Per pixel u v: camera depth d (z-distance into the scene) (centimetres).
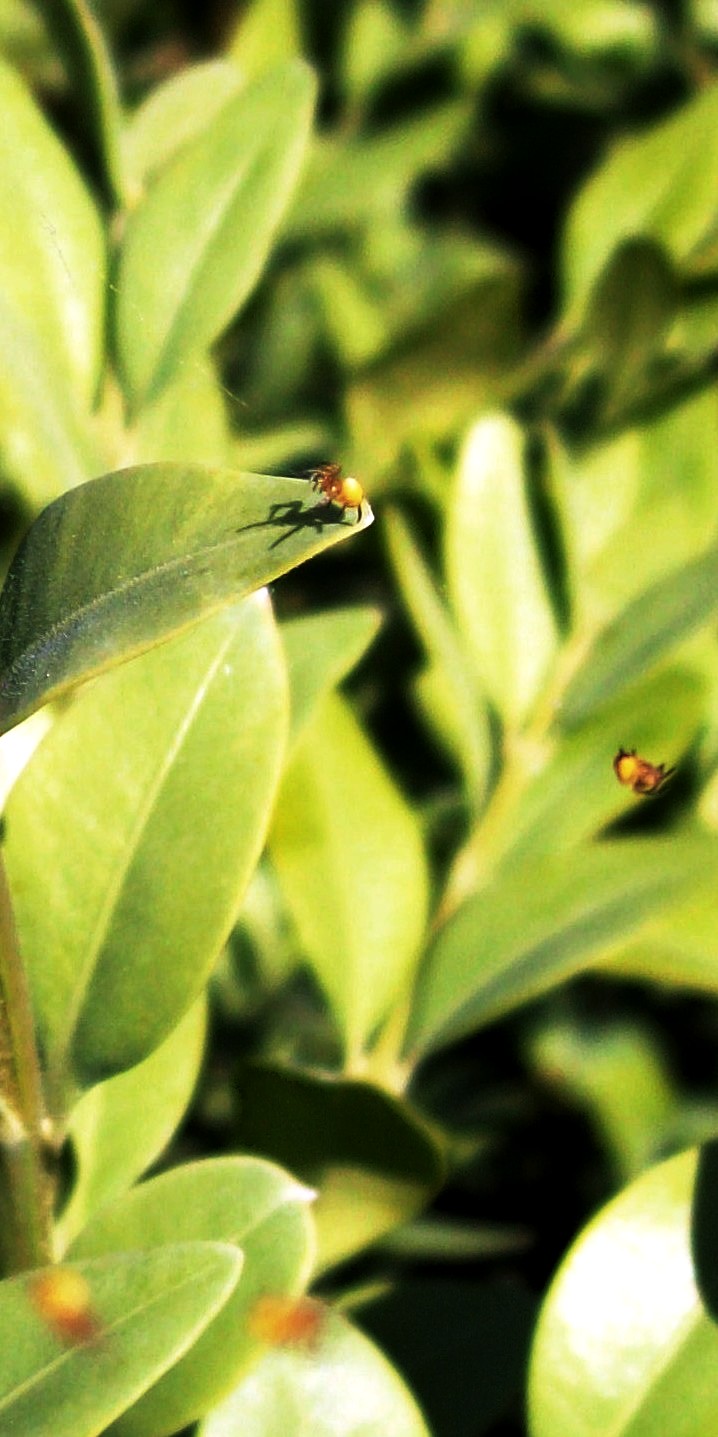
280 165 16
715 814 18
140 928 14
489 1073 20
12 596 13
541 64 23
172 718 14
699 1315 14
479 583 17
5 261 16
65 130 20
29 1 18
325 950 16
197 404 17
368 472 18
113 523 13
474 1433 15
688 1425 14
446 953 16
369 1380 14
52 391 16
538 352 18
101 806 14
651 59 23
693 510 18
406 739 18
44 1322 13
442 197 23
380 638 18
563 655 17
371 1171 15
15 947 13
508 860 17
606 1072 20
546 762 17
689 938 16
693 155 19
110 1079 14
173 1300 13
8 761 15
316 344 20
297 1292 13
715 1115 20
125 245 16
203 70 18
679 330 18
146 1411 13
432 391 18
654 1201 14
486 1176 20
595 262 19
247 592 12
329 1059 19
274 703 14
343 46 22
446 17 23
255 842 14
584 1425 14
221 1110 19
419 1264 18
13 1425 12
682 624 17
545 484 17
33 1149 14
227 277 16
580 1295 14
